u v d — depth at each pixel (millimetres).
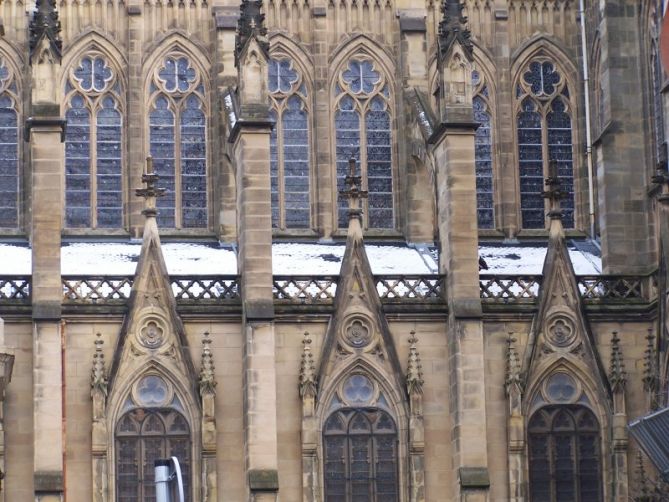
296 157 132750
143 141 131250
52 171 116875
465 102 120875
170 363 118062
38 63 117875
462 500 116438
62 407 115438
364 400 119500
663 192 119500
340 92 133875
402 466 119125
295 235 131125
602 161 127938
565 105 135625
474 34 135500
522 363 120812
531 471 120375
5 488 114688
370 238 131500
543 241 133250
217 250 129250
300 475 117938
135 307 118125
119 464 116875
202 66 133000
